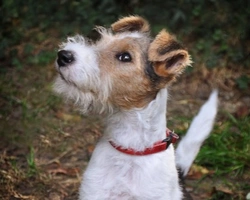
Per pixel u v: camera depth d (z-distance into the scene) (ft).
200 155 23.54
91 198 16.94
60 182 22.53
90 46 16.62
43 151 24.50
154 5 32.35
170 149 17.22
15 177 22.54
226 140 24.85
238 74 30.53
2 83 29.25
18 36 32.22
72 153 24.47
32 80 29.71
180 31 32.07
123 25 17.88
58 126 26.20
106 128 17.02
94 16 32.17
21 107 27.48
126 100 16.48
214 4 32.50
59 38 32.30
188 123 26.21
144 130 16.62
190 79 30.12
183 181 18.83
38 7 33.14
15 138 25.13
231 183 22.85
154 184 16.69
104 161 16.93
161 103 16.70
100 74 16.17
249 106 28.40
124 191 16.80
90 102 16.48
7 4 33.09
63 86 16.39
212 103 18.92
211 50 31.30
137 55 16.47
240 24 31.91
